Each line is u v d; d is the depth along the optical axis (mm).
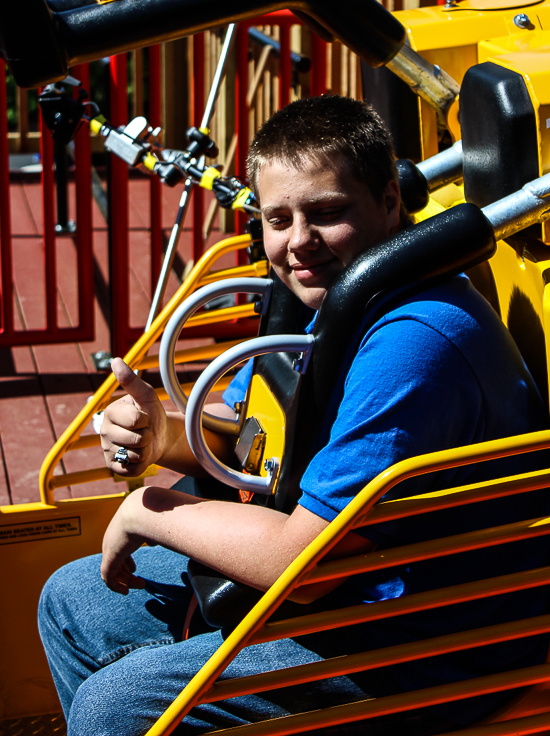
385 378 1225
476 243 1285
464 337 1270
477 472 1340
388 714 1347
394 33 1505
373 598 1355
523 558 1381
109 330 3820
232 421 1682
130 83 7523
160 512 1403
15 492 2814
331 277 1364
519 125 1391
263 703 1365
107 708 1351
